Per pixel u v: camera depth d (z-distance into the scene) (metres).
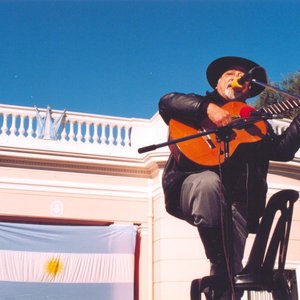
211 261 3.14
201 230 3.08
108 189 12.22
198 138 3.13
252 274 2.89
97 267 11.31
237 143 3.07
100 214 12.01
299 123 3.18
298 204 12.12
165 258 11.29
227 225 2.85
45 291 10.88
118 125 12.82
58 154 11.88
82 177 12.12
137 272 11.81
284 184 12.21
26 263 10.93
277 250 2.97
